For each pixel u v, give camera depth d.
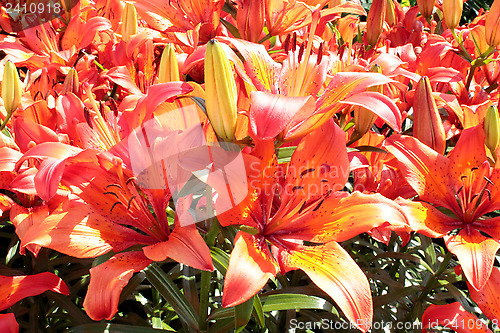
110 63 1.93
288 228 1.20
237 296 0.93
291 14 1.71
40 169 1.05
